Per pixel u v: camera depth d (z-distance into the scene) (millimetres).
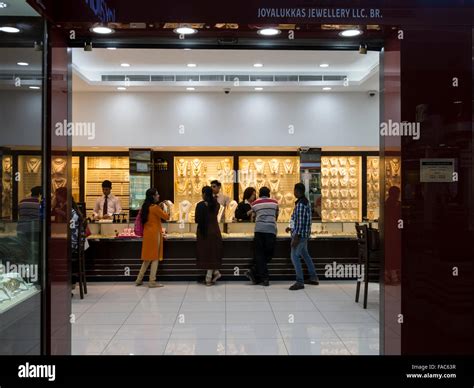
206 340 4711
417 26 3492
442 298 3545
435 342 3553
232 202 9281
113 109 8633
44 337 3369
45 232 3385
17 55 3354
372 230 6051
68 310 3770
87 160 10008
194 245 8125
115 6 3352
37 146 3381
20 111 3389
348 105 8781
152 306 6223
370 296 6820
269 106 8750
